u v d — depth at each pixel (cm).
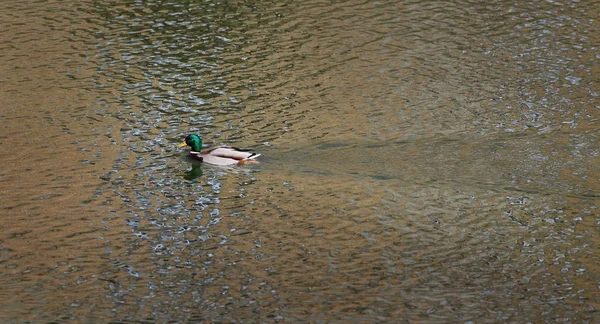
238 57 3269
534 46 3344
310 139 2591
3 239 2067
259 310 1767
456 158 2447
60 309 1773
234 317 1742
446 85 3003
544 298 1806
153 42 3412
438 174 2358
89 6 3831
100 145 2577
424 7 3816
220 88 2992
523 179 2316
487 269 1925
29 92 2955
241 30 3547
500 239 2047
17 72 3120
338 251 2008
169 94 2944
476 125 2670
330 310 1764
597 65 3142
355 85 3016
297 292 1836
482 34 3484
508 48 3331
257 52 3316
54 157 2497
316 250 2012
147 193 2305
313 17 3697
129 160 2488
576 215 2141
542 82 3009
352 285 1862
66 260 1975
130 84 3019
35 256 1992
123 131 2670
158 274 1916
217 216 2183
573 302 1789
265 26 3594
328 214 2180
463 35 3475
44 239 2069
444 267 1936
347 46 3378
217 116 2770
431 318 1731
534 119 2705
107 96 2925
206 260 1973
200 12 3753
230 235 2088
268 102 2878
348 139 2584
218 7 3819
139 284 1875
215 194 2298
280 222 2147
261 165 2438
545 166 2384
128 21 3644
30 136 2630
